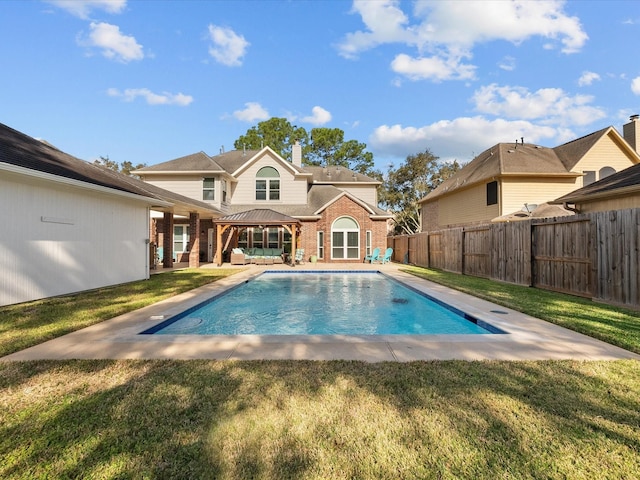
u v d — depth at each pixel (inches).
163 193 595.5
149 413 115.0
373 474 87.3
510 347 183.5
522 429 106.2
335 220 887.1
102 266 414.6
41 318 248.1
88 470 88.7
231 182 973.2
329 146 1835.6
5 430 105.9
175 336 205.8
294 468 89.4
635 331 208.1
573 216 335.3
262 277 608.7
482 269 508.1
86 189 368.8
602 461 92.0
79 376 144.9
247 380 140.2
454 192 979.9
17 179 308.0
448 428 106.7
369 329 287.0
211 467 89.9
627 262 275.1
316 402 122.3
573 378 142.2
